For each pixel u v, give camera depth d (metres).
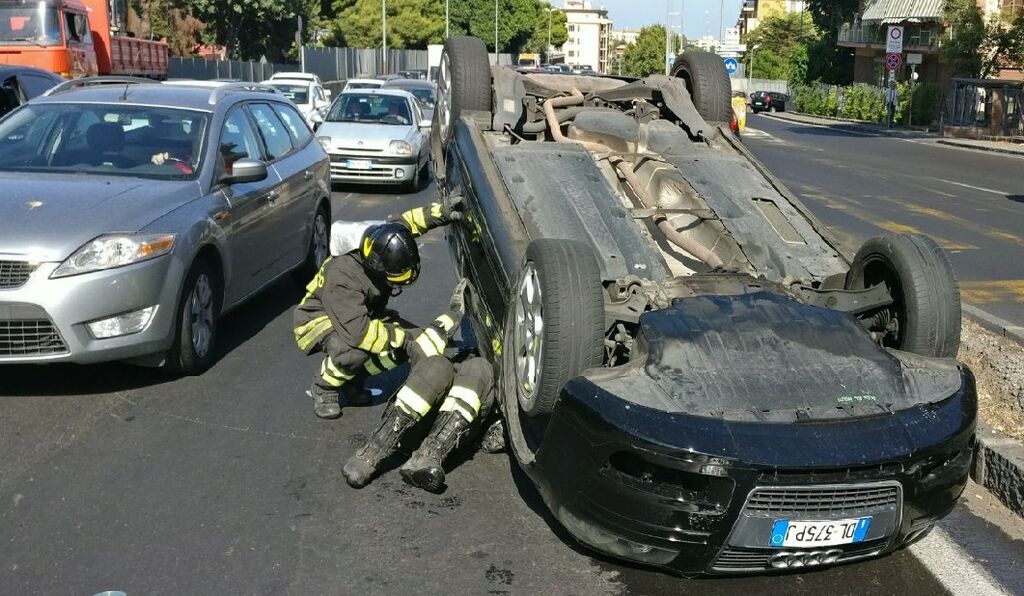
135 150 6.89
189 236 6.14
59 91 7.77
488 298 5.30
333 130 16.03
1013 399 5.79
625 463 3.77
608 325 4.53
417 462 4.62
